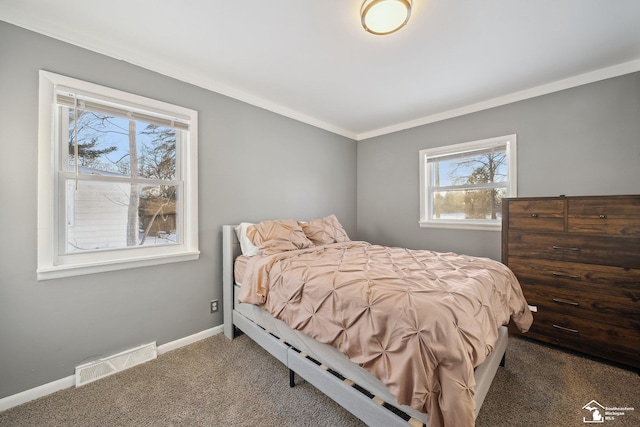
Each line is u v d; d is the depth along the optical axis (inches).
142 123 77.4
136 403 57.4
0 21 55.4
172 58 76.5
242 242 87.7
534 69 83.3
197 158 86.7
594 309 73.3
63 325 62.6
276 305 64.4
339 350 48.6
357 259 75.4
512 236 88.0
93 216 68.9
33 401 57.7
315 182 131.0
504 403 56.9
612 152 83.0
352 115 123.6
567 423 51.6
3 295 55.8
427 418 38.2
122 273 71.5
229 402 57.7
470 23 62.0
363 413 45.4
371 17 56.7
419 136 129.3
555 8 57.2
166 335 79.7
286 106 112.8
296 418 53.0
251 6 56.5
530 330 84.4
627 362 68.4
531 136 97.4
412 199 132.6
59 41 62.0
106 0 54.1
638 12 58.1
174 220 83.7
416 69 83.1
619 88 81.5
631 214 68.1
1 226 55.8
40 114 59.4
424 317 39.4
